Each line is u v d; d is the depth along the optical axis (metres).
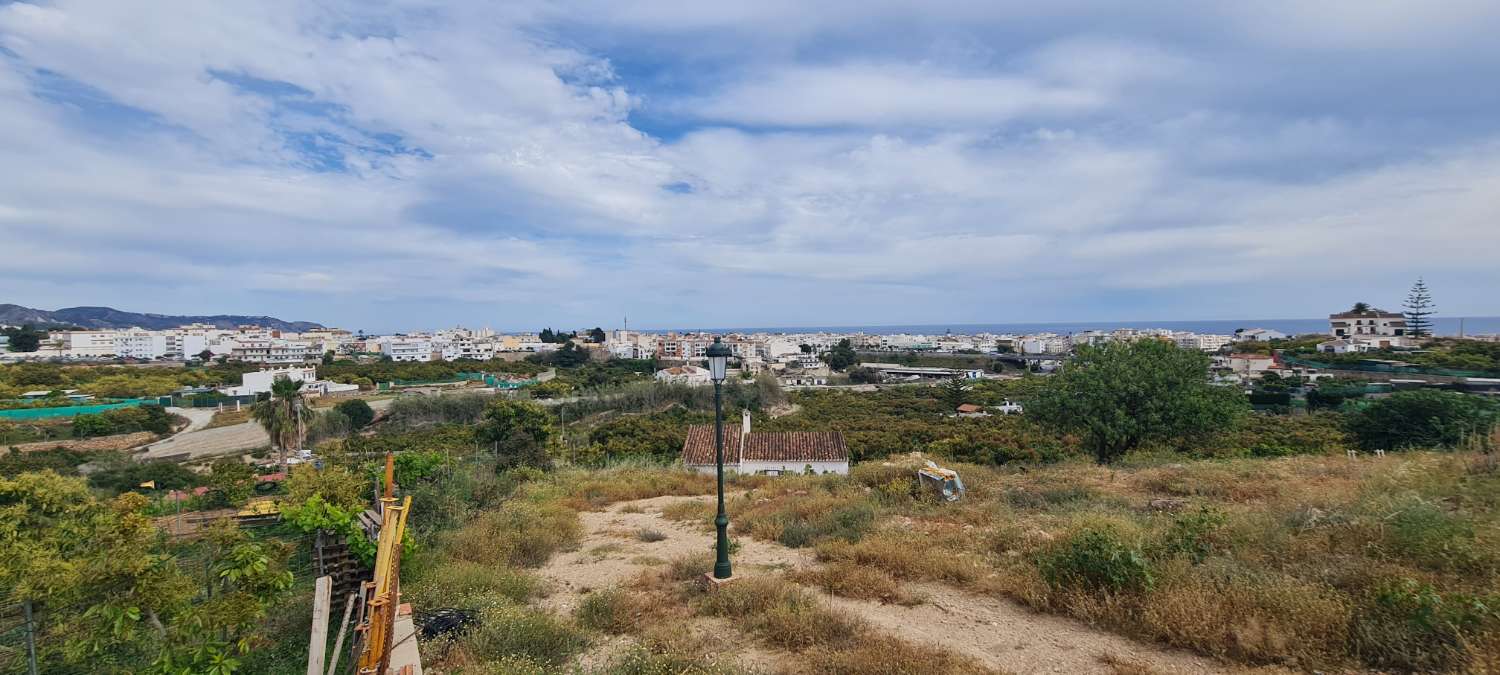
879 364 115.81
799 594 7.44
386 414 51.56
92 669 5.68
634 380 73.25
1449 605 5.08
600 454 29.36
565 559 10.19
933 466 13.87
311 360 101.25
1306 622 5.41
